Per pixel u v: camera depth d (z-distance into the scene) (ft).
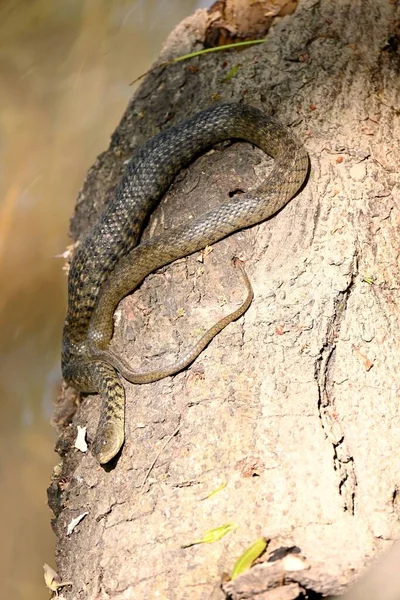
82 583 16.21
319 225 18.54
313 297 17.63
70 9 33.81
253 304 17.90
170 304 18.86
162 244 19.12
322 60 21.36
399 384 16.90
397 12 22.35
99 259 20.47
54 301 35.37
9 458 33.17
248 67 21.95
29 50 34.30
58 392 23.02
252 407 16.60
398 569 13.52
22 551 31.58
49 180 34.88
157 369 17.74
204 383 17.19
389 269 18.21
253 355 17.26
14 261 35.01
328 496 15.17
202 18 24.17
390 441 16.21
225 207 18.97
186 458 16.43
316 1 22.68
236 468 15.97
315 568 13.87
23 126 34.94
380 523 14.98
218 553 14.99
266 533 14.89
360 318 17.56
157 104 23.06
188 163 21.02
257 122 20.25
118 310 19.63
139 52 33.55
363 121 20.15
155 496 16.28
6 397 33.96
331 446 15.88
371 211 18.75
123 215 20.57
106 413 17.78
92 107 34.19
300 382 16.74
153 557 15.51
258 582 13.83
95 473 17.54
